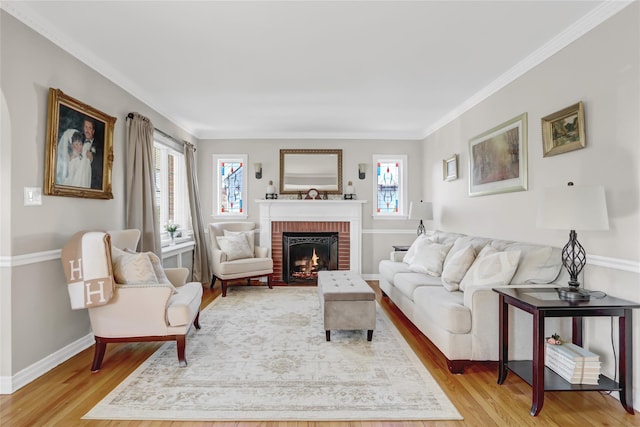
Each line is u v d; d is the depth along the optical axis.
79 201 3.00
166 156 4.97
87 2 2.30
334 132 6.01
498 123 3.69
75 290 2.56
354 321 3.22
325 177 6.10
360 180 6.12
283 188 6.11
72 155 2.86
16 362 2.36
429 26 2.61
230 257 5.21
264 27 2.62
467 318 2.60
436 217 5.46
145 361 2.79
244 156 6.10
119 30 2.66
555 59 2.85
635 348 2.19
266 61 3.22
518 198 3.34
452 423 2.01
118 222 3.60
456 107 4.59
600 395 2.33
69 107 2.81
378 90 3.97
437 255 3.91
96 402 2.19
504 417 2.07
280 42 2.86
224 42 2.86
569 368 2.20
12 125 2.33
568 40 2.68
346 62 3.23
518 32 2.70
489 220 3.86
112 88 3.49
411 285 3.51
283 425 1.98
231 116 5.03
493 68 3.36
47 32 2.58
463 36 2.76
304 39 2.81
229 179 6.18
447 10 2.40
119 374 2.58
